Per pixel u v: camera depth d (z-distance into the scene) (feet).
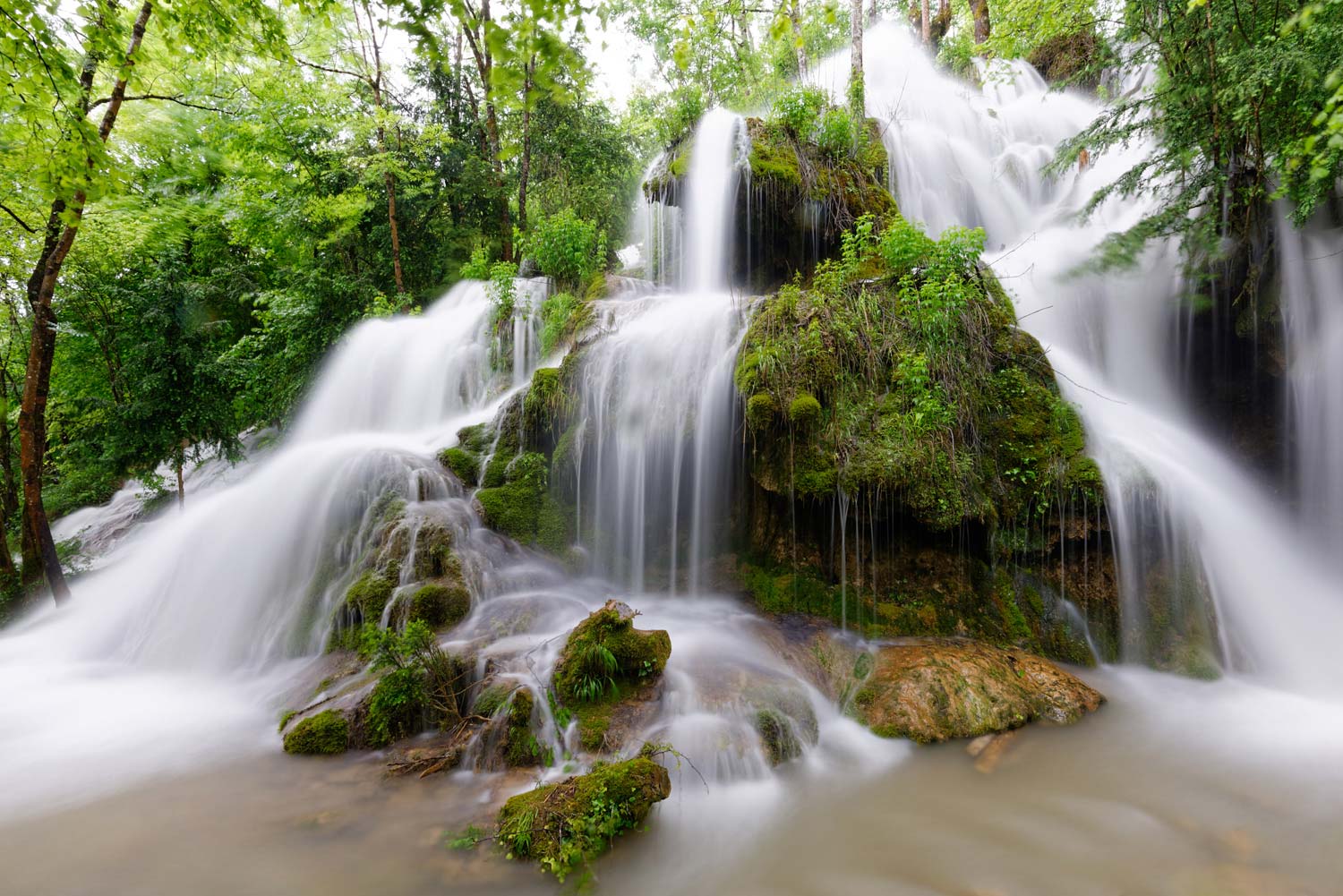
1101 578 19.26
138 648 21.83
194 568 23.73
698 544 22.91
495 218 56.29
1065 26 33.40
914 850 11.71
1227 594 19.62
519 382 36.09
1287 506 23.67
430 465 26.45
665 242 39.88
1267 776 13.60
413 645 15.39
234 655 20.67
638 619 20.26
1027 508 19.60
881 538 19.85
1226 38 22.13
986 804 13.01
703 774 13.38
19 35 16.38
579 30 9.32
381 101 49.08
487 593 20.71
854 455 19.57
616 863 11.13
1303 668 18.30
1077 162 39.22
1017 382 21.20
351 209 47.03
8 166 21.24
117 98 24.49
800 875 11.16
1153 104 26.07
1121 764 14.21
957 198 39.32
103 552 37.37
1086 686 16.88
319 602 21.17
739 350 22.56
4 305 34.09
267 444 47.26
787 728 14.66
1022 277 29.48
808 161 31.76
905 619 19.36
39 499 26.32
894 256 23.09
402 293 48.73
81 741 15.83
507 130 59.21
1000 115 49.85
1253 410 24.93
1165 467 20.81
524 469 25.02
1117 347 27.96
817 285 24.35
